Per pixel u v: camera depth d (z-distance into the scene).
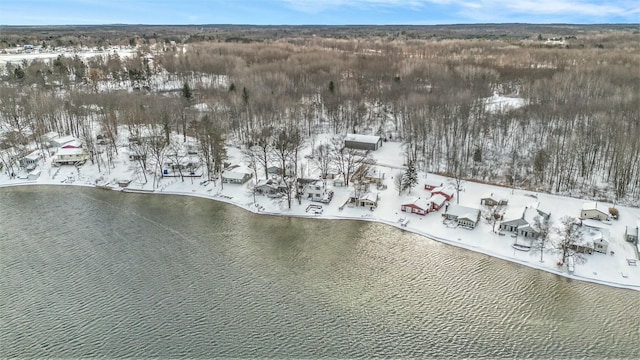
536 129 134.38
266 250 83.44
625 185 102.56
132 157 124.38
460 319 65.06
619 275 74.31
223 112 147.00
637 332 62.38
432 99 142.25
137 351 58.94
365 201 99.38
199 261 79.50
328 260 80.06
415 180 106.75
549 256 79.69
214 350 59.19
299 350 59.34
